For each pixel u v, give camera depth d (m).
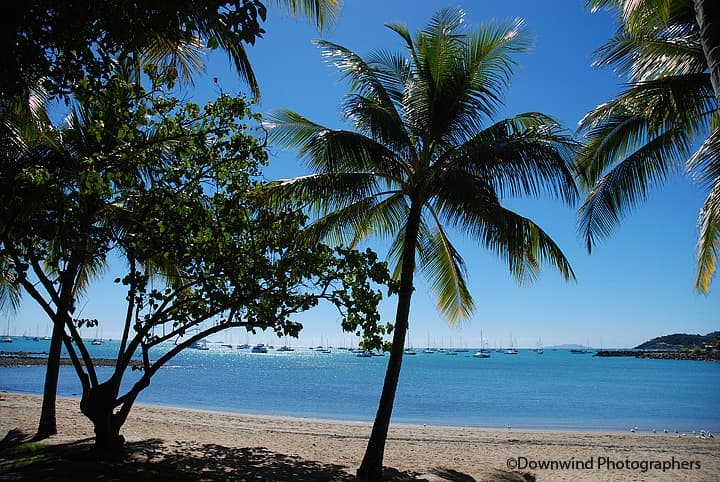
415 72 9.58
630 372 73.06
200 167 7.94
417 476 9.53
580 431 19.70
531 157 8.21
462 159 8.88
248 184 8.23
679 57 8.41
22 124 6.51
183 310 8.56
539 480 10.28
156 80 6.93
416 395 37.34
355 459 11.33
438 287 11.92
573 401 33.16
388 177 9.77
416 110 9.56
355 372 70.31
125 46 4.52
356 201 9.90
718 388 44.19
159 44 6.75
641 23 8.10
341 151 8.56
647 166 9.87
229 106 7.61
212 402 29.30
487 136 9.36
